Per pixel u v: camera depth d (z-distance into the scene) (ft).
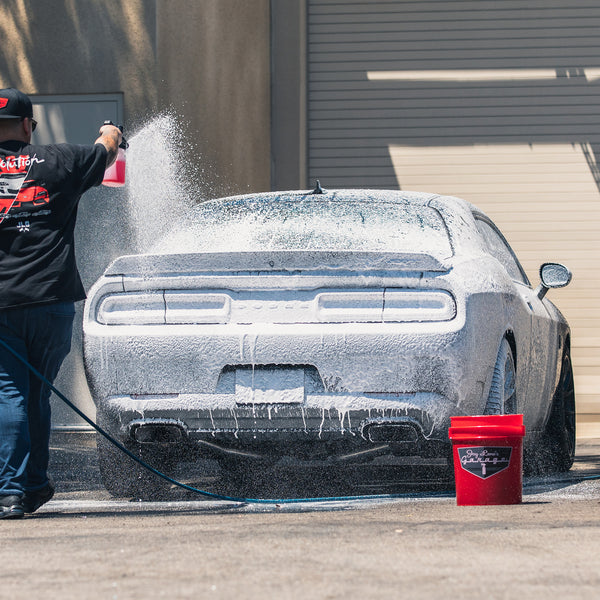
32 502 27.17
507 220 70.59
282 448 29.63
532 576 16.11
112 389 29.07
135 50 68.44
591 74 70.54
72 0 68.69
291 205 34.73
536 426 39.32
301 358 27.96
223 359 28.25
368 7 71.61
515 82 70.79
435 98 71.15
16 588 15.85
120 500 31.07
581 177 70.33
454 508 25.66
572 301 69.87
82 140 68.74
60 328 27.37
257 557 17.97
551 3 70.74
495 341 30.27
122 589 15.49
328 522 22.79
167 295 28.94
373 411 27.91
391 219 33.22
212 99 68.44
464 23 71.00
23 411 26.50
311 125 71.77
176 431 28.84
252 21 68.59
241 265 28.53
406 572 16.44
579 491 30.81
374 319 28.22
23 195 27.04
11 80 69.21
